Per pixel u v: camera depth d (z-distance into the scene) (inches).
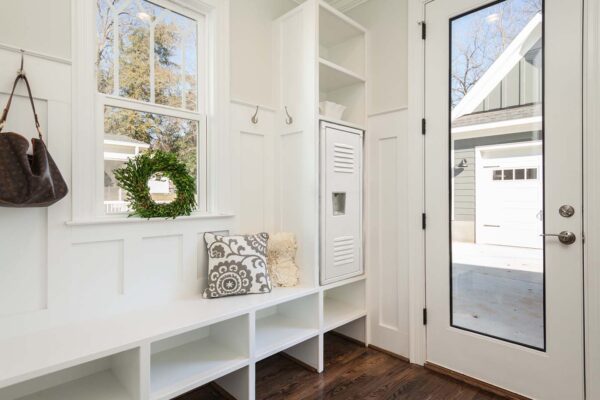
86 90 62.5
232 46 85.0
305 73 85.5
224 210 82.4
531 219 70.7
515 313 72.9
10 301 54.7
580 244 64.4
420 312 87.4
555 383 67.1
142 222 68.9
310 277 84.4
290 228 89.6
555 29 67.0
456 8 81.0
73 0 61.2
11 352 49.5
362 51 99.2
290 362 89.4
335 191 88.8
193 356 70.4
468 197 79.8
